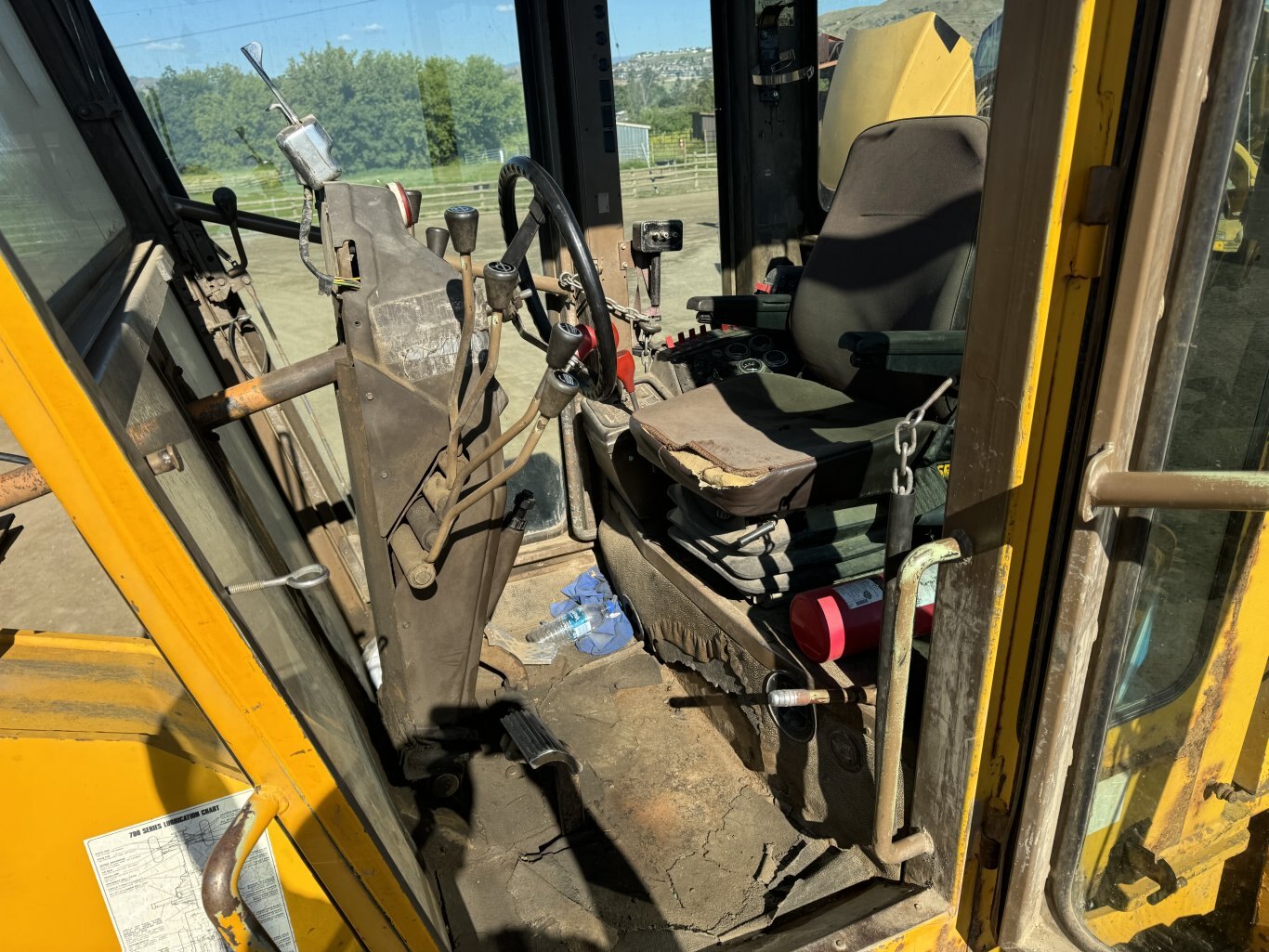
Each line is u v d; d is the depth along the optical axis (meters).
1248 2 0.67
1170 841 1.24
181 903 0.94
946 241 1.75
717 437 1.70
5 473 0.81
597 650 2.27
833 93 2.51
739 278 2.75
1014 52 0.75
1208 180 0.73
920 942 1.11
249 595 0.95
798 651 1.57
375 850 0.91
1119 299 0.76
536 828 1.75
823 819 1.58
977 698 0.98
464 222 1.12
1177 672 1.11
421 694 1.57
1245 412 0.98
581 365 1.53
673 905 1.55
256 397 1.24
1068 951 1.09
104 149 1.63
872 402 1.90
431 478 1.37
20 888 0.88
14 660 0.92
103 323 0.97
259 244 2.05
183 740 0.88
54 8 1.57
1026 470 0.86
